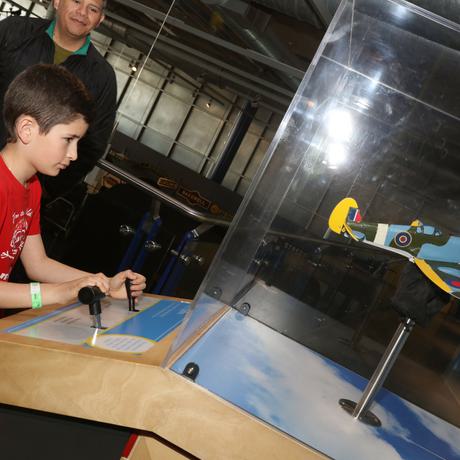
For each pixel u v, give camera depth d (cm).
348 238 135
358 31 103
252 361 107
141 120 1382
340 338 141
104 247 317
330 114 114
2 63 182
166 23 745
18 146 106
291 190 121
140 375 82
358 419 104
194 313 87
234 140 1376
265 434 83
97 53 193
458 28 94
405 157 112
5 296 103
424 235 104
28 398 82
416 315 102
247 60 936
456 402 137
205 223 290
